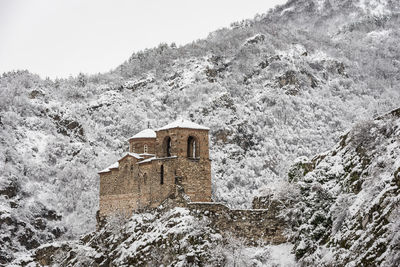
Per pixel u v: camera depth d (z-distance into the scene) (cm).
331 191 10219
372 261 7725
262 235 10781
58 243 13438
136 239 11375
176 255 10300
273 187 12106
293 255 10006
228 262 10038
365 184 9331
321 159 11394
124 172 12719
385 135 9938
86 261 11881
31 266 13200
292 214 10594
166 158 11694
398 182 8400
